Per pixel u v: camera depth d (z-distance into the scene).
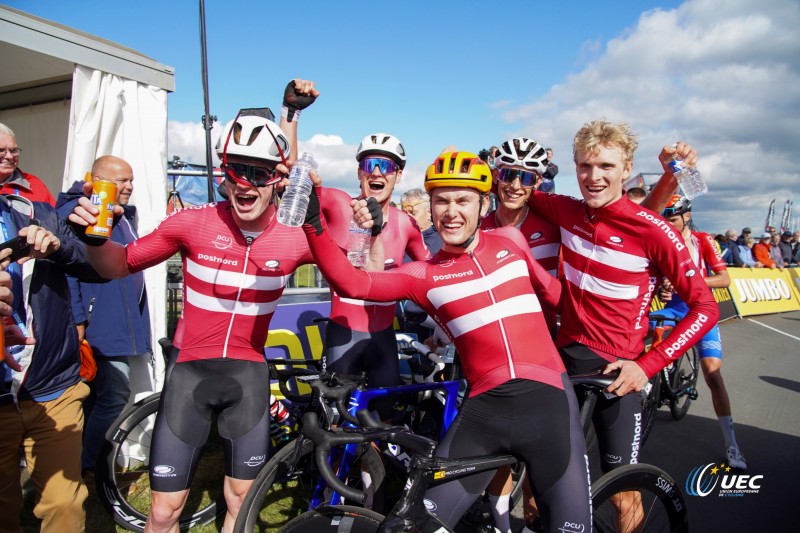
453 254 1.85
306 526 1.69
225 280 2.03
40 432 1.96
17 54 3.38
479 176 1.72
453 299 1.79
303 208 1.58
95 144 3.15
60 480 2.00
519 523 2.68
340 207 2.94
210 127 4.02
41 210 2.03
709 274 4.28
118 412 3.04
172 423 1.99
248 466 2.05
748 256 11.80
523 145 2.43
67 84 3.99
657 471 2.04
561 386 1.78
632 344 2.22
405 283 1.84
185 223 2.03
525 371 1.75
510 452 1.75
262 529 2.46
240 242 2.05
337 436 1.33
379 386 2.91
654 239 2.03
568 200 2.41
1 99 4.43
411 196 4.38
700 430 4.24
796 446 3.92
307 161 1.65
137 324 3.05
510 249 1.90
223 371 2.06
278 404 2.90
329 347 2.92
